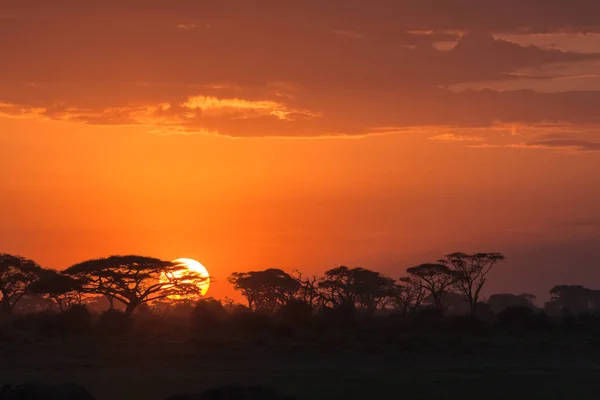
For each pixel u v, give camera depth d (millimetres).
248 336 124625
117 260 157000
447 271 198875
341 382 89188
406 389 85062
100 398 76250
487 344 125875
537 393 83500
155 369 97062
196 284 161125
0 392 47906
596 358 115250
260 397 49156
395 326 142625
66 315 126125
